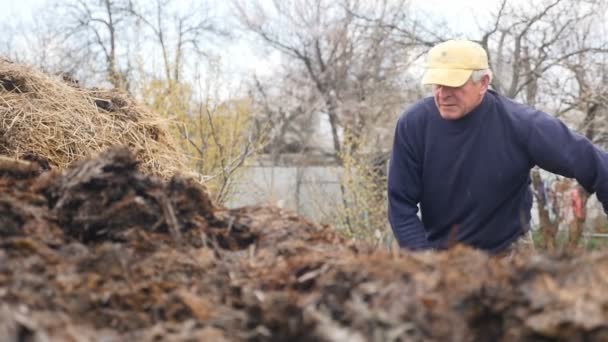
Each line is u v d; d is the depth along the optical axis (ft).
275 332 4.98
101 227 6.34
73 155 13.38
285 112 69.72
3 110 13.20
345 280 5.42
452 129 11.20
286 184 52.85
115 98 15.14
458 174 11.30
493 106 11.26
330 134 76.28
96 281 5.45
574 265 5.31
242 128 42.42
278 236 6.75
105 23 64.13
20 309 4.79
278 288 5.75
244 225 6.87
